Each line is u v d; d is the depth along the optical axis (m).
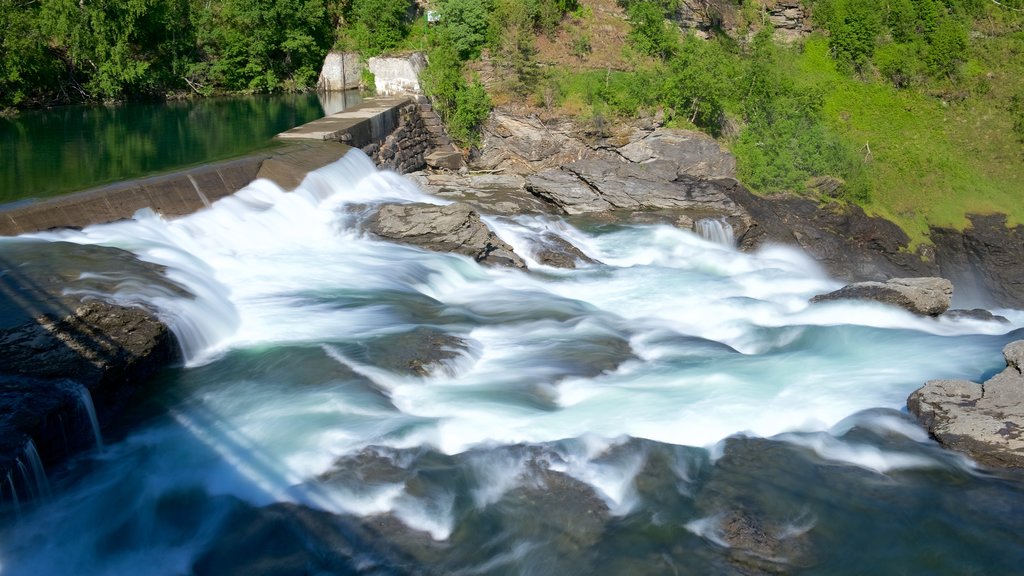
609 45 37.34
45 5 34.78
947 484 11.90
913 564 10.30
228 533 10.38
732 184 30.70
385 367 14.12
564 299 19.19
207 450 11.74
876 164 36.41
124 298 13.89
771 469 12.04
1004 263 33.00
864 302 19.36
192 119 31.17
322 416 12.51
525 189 28.70
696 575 9.93
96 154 23.58
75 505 10.67
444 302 18.36
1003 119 39.66
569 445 12.21
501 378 14.45
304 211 21.22
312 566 9.91
